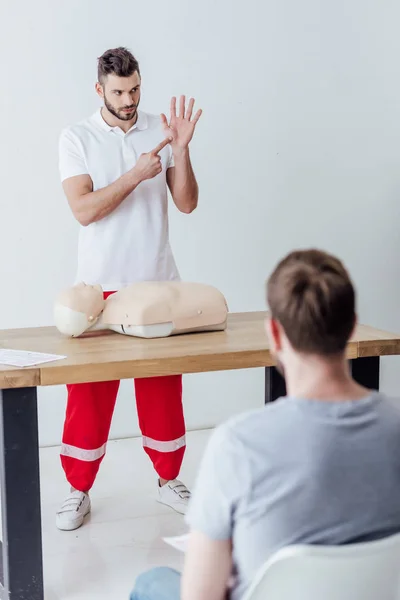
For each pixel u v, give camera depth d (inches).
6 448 82.4
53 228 136.9
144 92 138.0
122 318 95.0
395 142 154.6
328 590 43.9
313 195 150.4
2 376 78.0
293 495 43.6
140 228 111.8
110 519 112.4
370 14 148.6
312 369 46.0
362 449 44.4
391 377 161.5
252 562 44.9
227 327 102.3
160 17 136.6
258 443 44.2
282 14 143.1
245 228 146.9
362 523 44.6
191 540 46.2
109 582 94.0
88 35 133.7
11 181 133.6
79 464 109.7
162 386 110.7
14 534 84.0
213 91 141.3
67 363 80.7
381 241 156.7
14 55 130.7
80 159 109.7
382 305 158.9
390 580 44.7
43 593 88.1
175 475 115.6
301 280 45.3
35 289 137.6
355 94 150.1
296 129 147.2
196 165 142.2
